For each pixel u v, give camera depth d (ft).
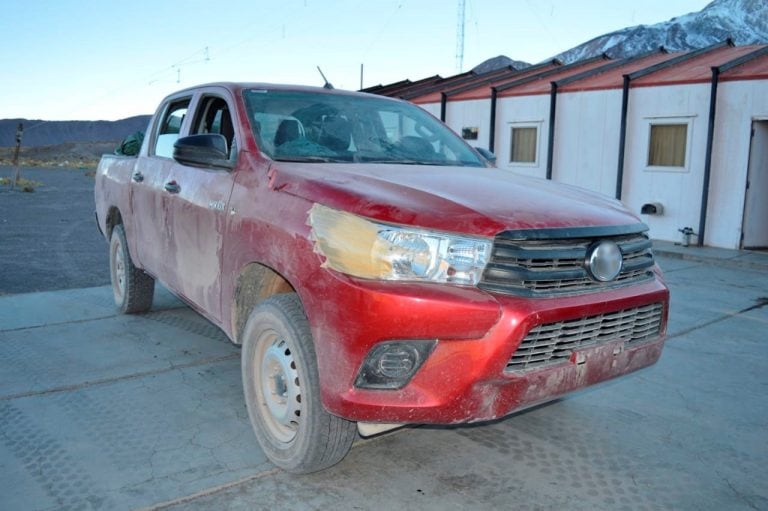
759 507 10.64
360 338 9.18
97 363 16.60
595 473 11.62
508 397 9.59
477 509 10.32
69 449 11.94
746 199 41.96
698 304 25.80
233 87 14.60
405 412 9.29
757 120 41.09
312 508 10.18
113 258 21.49
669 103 45.06
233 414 13.64
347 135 14.28
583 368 10.18
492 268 9.39
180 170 15.34
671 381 16.62
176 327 19.89
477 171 13.67
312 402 10.18
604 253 10.16
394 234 9.33
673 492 11.05
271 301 10.99
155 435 12.59
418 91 65.10
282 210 10.89
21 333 19.06
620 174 47.57
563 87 50.93
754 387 16.30
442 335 9.03
